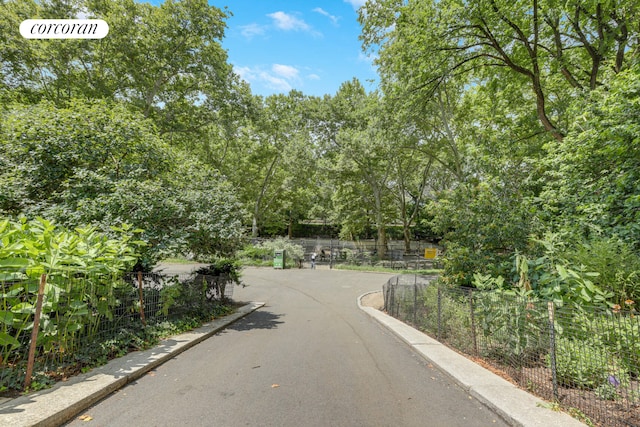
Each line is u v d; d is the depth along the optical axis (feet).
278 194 154.40
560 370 13.89
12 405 11.21
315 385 14.82
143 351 18.67
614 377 12.16
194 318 27.68
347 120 115.03
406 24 44.57
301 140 111.34
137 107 77.20
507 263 23.98
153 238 26.09
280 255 92.68
